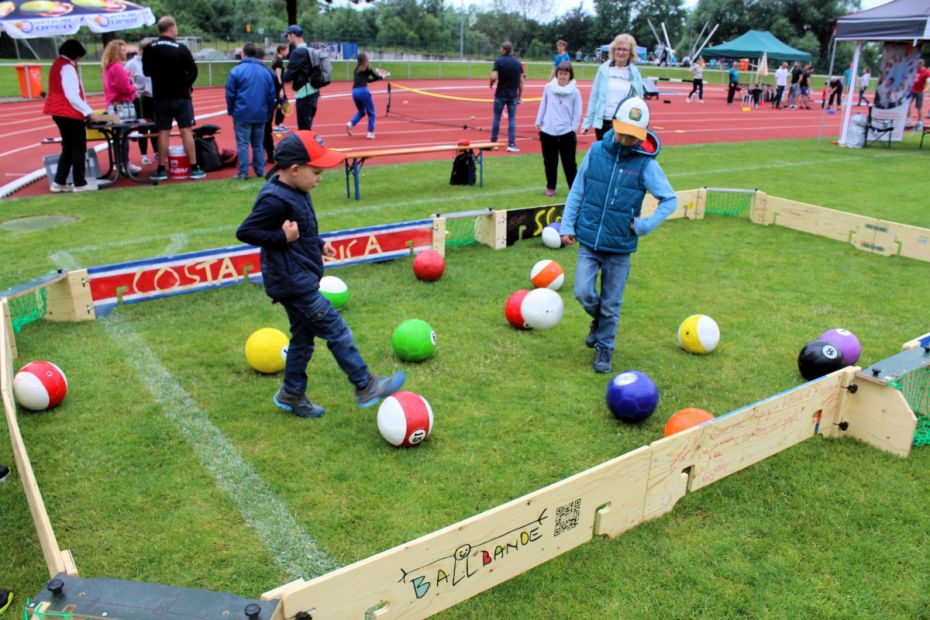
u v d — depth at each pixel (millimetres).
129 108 13117
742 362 5832
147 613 2463
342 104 26203
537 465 4297
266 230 4062
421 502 3912
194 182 11875
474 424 4750
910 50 18234
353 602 2777
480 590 3219
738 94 41406
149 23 13555
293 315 4426
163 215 9734
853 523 3811
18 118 21203
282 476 4148
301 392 4770
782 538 3682
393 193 11539
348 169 10945
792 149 18078
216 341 5980
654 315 6832
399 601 2934
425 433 4418
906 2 17094
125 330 6164
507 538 3217
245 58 11625
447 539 2984
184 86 11609
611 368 5652
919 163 16094
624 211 5156
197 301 6875
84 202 10398
